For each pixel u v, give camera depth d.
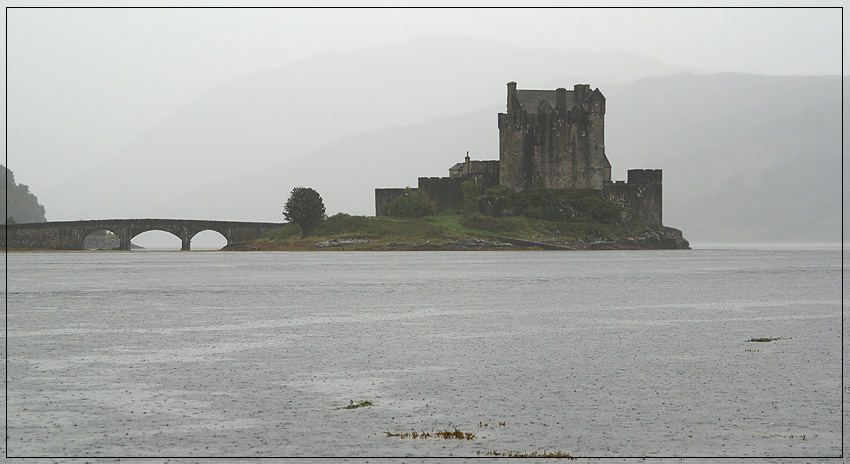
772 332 66.44
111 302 94.38
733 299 97.94
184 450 33.41
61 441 34.53
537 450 33.34
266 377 47.00
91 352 55.97
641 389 43.62
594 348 57.59
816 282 131.00
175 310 84.75
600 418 37.78
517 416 38.12
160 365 50.84
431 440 34.59
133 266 199.75
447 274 156.38
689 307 87.88
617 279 139.88
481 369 49.38
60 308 87.31
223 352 55.88
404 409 39.50
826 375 47.28
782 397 41.69
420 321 74.38
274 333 65.88
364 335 64.56
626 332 66.56
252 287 119.56
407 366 50.38
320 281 134.12
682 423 37.00
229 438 34.94
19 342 60.72
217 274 158.62
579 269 178.38
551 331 67.06
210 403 40.66
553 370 48.97
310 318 76.88
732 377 46.72
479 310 84.50
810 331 67.00
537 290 112.94
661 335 64.56
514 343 60.06
